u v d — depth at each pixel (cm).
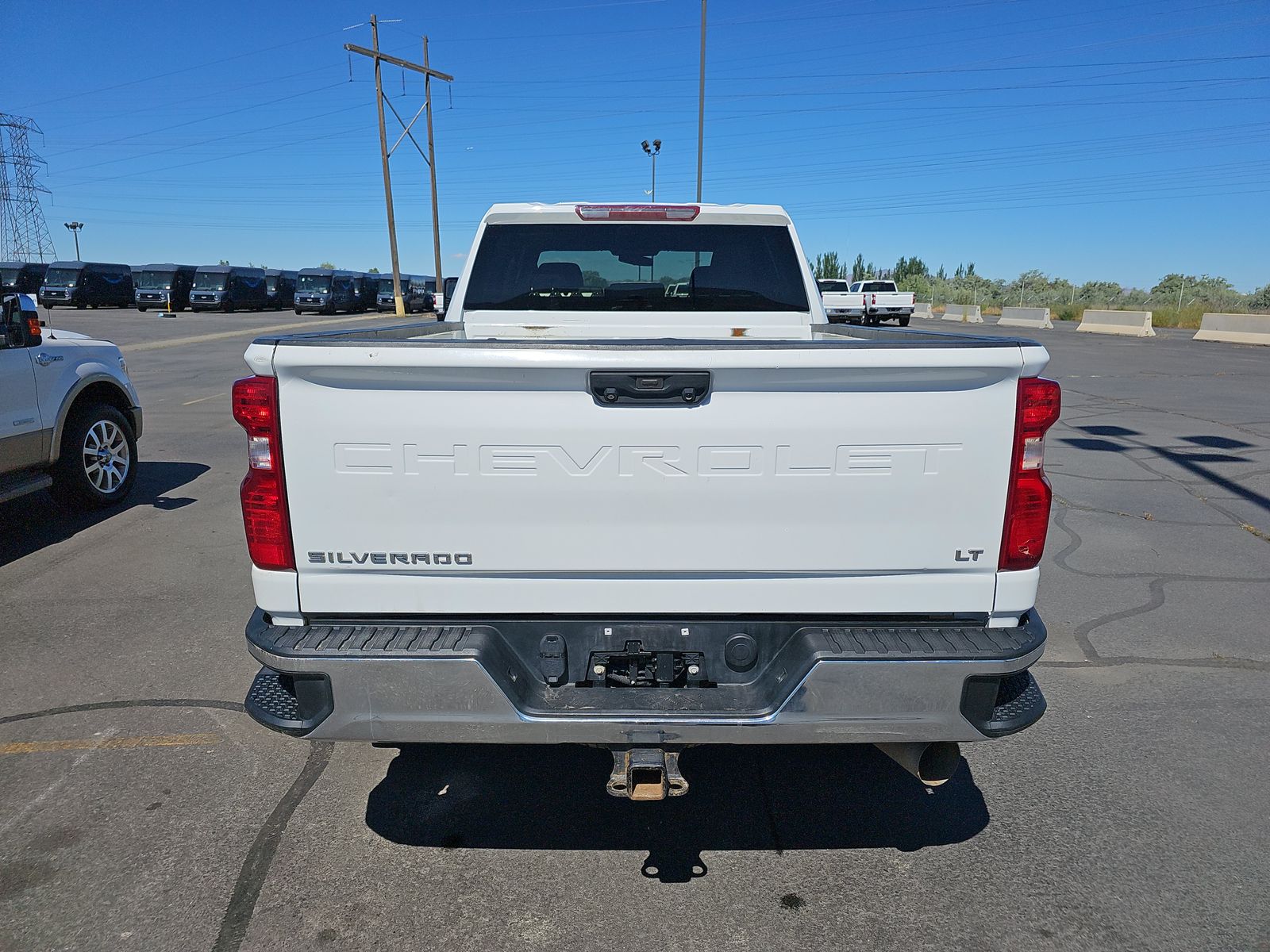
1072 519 682
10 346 573
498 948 244
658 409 227
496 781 329
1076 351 2180
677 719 235
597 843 292
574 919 256
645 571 237
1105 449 953
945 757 271
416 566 237
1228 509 711
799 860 284
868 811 312
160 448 959
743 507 232
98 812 305
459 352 220
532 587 239
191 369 1766
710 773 337
